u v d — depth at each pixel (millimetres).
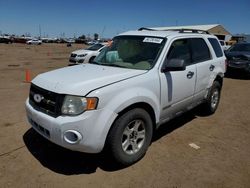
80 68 4133
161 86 3938
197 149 4219
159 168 3600
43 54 28953
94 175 3396
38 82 3607
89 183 3229
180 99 4484
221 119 5758
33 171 3449
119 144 3379
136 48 4375
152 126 3898
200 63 5043
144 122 3715
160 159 3846
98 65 4344
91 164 3650
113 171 3498
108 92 3221
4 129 4820
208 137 4730
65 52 34250
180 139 4598
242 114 6176
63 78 3496
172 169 3586
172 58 4281
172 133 4867
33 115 3479
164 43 4234
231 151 4188
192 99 4914
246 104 7141
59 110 3166
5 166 3551
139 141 3756
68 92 3148
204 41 5391
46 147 4113
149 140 3855
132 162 3641
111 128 3314
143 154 3846
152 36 4457
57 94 3191
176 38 4469
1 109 6062
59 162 3688
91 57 15297
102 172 3467
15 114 5691
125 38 4715
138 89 3551
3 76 11359
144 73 3783
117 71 3805
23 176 3336
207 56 5422
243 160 3898
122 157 3461
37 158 3779
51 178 3311
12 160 3711
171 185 3230
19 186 3133
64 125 3074
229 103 7227
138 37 4574
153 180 3322
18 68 14672
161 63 4020
